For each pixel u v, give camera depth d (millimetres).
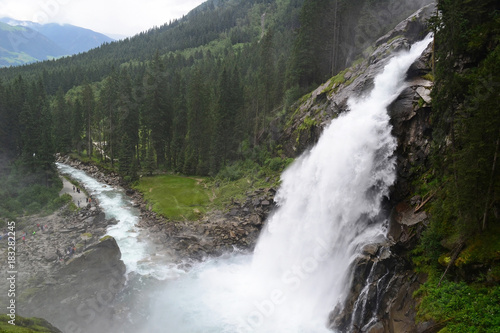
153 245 38750
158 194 54688
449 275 19984
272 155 53219
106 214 48125
